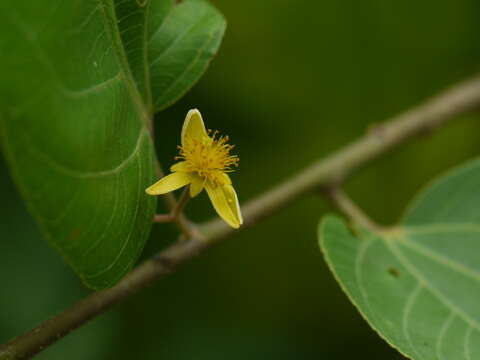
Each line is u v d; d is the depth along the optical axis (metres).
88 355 0.32
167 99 0.24
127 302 0.33
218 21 0.25
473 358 0.24
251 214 0.28
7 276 0.31
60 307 0.32
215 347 0.33
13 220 0.32
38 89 0.19
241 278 0.34
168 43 0.24
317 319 0.34
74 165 0.20
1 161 0.32
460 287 0.26
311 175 0.29
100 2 0.21
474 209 0.28
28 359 0.23
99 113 0.20
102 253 0.21
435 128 0.31
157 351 0.33
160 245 0.33
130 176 0.22
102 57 0.21
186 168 0.23
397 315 0.24
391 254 0.27
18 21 0.19
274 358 0.33
